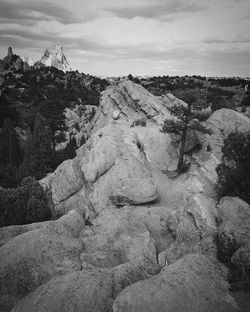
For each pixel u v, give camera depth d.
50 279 17.02
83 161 40.31
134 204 31.75
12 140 67.88
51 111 78.06
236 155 26.91
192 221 21.73
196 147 40.62
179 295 13.24
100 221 27.50
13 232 23.98
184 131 37.84
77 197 38.72
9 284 16.78
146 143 43.38
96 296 14.19
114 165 37.03
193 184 33.41
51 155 59.31
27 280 16.94
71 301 13.85
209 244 18.33
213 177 34.16
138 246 21.75
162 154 41.44
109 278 15.74
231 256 16.42
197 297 13.24
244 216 19.16
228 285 14.48
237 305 13.06
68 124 99.06
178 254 19.84
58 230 24.67
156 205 32.38
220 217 20.62
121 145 40.81
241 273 14.74
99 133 46.31
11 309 14.91
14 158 67.00
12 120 94.56
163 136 43.84
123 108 62.00
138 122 53.12
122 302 13.17
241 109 85.12
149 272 16.83
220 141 41.50
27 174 55.75
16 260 18.03
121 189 32.09
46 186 45.97
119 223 25.52
